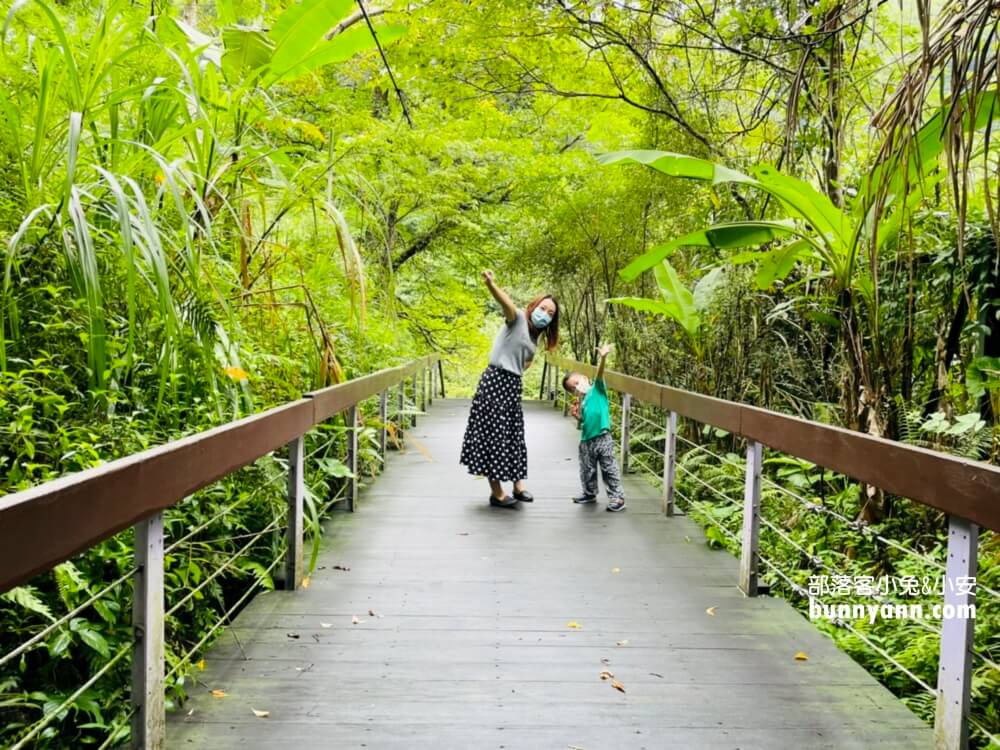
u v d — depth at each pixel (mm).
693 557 4277
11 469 2406
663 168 4254
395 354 8734
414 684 2666
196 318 3150
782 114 6156
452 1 6336
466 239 13195
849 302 4238
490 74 7391
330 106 7059
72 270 2650
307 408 3613
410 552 4293
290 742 2271
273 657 2873
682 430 7410
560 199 10594
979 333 3971
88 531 1642
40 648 2410
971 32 2482
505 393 5266
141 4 3982
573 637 3113
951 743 2129
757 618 3357
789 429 3176
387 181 9320
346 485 5277
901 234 3938
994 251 3719
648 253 4715
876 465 2480
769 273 4723
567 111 9516
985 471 1928
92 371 2689
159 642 2094
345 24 6508
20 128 2910
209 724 2369
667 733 2363
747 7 5363
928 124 3311
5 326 2852
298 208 4793
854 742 2328
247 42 4172
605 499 5734
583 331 12844
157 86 3066
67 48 2723
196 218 3775
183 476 2162
